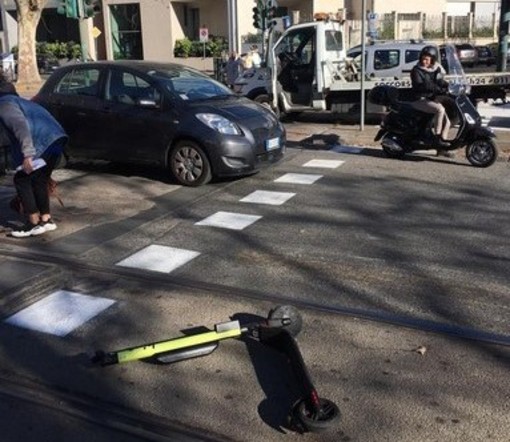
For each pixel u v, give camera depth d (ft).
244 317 15.17
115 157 29.68
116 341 14.20
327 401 11.25
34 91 89.66
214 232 21.65
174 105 27.94
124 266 18.45
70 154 30.89
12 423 11.32
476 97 46.98
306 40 49.60
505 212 23.59
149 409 11.67
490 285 16.79
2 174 29.25
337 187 27.73
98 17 120.88
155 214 23.82
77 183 28.76
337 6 123.95
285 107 50.78
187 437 10.84
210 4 118.01
